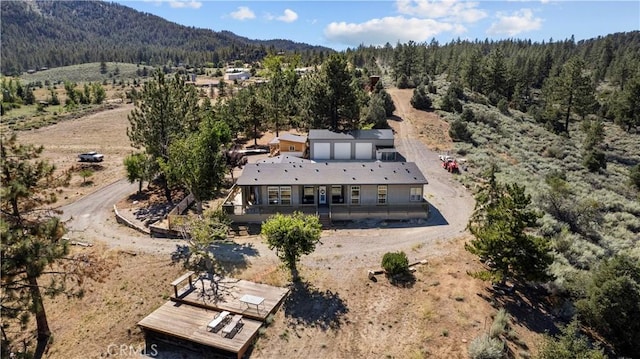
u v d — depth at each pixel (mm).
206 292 20109
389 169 32188
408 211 29781
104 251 24328
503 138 55438
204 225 23406
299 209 30031
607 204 35250
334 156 42000
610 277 18047
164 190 35969
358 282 21203
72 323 18750
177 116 33000
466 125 53031
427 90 76250
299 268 22547
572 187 39219
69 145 52719
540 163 48000
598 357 14078
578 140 62156
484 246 19828
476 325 17797
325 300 19766
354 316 18672
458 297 19578
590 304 17859
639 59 109125
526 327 17938
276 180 30375
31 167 16312
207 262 23000
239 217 29406
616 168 51688
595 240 27828
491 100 78188
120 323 18656
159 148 32188
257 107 50719
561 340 15195
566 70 68000
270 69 113500
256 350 16672
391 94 74812
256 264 23016
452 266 22594
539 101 88812
